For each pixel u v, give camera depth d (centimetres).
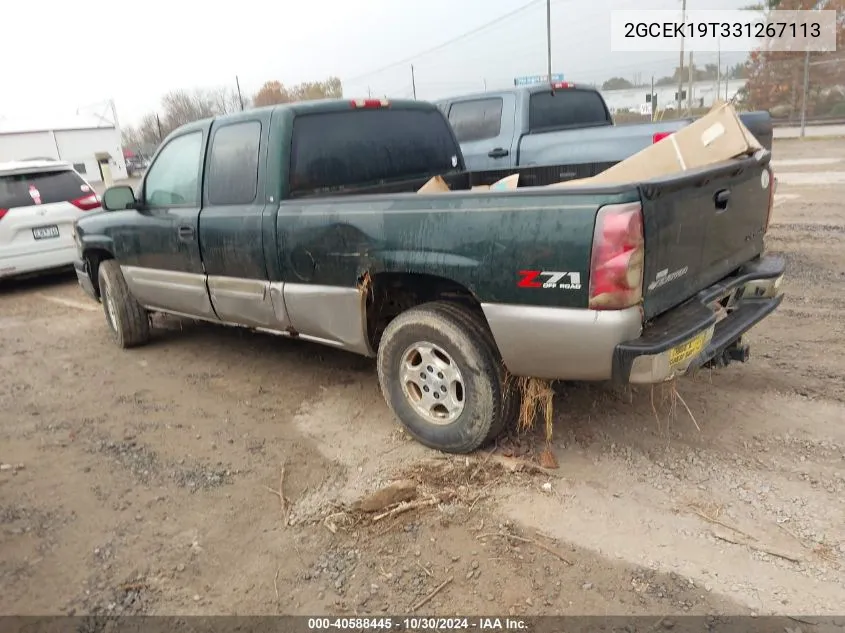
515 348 321
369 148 463
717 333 349
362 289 379
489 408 346
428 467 360
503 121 793
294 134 420
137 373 547
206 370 543
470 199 325
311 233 392
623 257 281
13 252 876
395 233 353
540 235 300
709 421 391
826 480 327
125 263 562
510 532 305
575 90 870
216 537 316
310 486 355
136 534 322
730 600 258
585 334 296
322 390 483
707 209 329
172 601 276
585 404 419
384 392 390
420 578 280
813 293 616
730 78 3894
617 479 339
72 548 314
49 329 714
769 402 407
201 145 470
